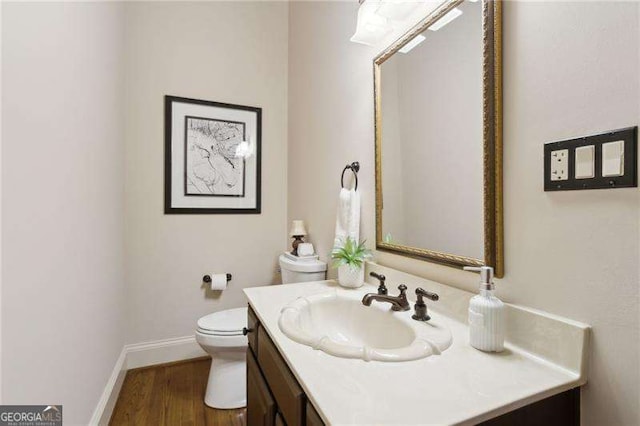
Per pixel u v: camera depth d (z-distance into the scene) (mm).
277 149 2516
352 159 1545
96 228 1403
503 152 801
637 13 560
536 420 602
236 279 2371
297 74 2309
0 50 695
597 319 624
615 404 600
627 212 578
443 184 996
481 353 736
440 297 991
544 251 715
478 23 868
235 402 1717
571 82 657
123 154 1989
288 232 2488
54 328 964
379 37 1240
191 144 2230
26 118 806
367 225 1419
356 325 1110
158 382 1960
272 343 940
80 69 1186
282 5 2535
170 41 2182
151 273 2135
